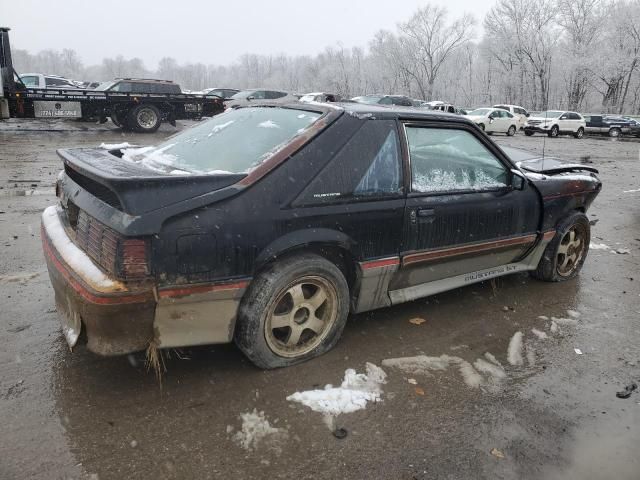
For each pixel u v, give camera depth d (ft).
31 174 29.58
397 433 8.23
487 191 12.34
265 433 8.00
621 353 11.37
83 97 56.85
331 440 7.95
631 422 8.96
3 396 8.50
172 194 7.93
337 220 9.55
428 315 12.72
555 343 11.65
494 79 212.23
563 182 14.42
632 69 169.99
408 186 10.68
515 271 13.99
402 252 10.75
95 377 9.20
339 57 234.79
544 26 182.09
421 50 219.82
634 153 68.23
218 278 8.39
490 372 10.25
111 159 9.75
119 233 7.60
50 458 7.22
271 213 8.75
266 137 10.15
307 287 9.86
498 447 8.09
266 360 9.46
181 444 7.65
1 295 12.33
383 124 10.49
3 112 52.80
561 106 200.13
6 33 51.72
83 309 7.86
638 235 22.47
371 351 10.70
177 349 10.09
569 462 7.88
